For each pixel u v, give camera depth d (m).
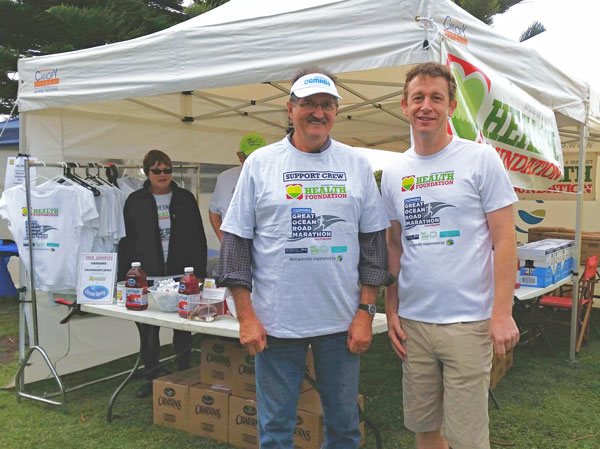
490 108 2.81
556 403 3.69
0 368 4.56
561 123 4.77
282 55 2.78
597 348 5.07
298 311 1.95
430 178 2.00
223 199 4.19
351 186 1.98
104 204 3.77
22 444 3.11
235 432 3.02
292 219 1.91
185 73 3.05
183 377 3.40
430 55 2.45
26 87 3.79
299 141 1.98
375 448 3.02
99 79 3.37
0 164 7.87
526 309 4.86
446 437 2.01
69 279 3.67
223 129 5.80
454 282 1.95
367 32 2.59
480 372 1.94
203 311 2.86
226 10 3.45
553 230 6.31
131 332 4.88
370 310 2.03
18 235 3.80
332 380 2.04
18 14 10.97
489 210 1.92
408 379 2.11
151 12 12.27
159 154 3.73
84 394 3.90
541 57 3.65
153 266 3.72
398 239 2.15
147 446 3.06
